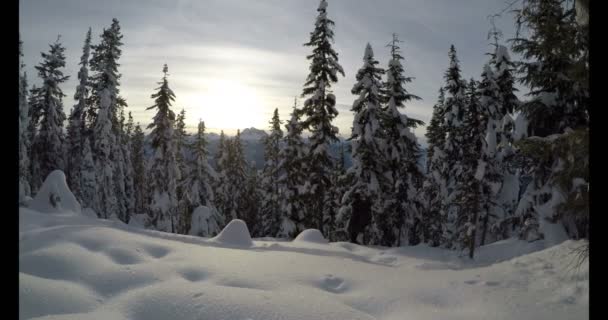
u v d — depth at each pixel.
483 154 19.52
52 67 31.70
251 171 45.12
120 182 30.55
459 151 23.67
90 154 27.69
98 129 27.39
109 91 28.08
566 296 6.29
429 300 6.73
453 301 6.66
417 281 7.73
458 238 21.66
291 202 25.69
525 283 7.28
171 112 26.89
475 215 18.55
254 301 5.86
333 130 22.56
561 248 8.77
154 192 26.67
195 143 33.12
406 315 6.07
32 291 5.73
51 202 11.52
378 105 22.06
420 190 29.02
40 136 31.27
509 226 19.97
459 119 24.25
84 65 30.52
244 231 12.59
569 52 9.10
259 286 6.98
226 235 12.23
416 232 27.38
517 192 21.33
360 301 6.65
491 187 20.02
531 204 15.79
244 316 5.43
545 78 14.03
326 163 22.77
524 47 13.59
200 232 27.05
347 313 5.76
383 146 23.05
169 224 26.20
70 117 32.88
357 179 22.05
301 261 9.21
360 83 21.72
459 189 22.53
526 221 15.78
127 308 5.79
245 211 42.16
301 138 27.62
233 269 7.90
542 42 9.67
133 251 8.48
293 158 26.97
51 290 5.93
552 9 8.56
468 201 20.55
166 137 26.70
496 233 20.61
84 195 27.38
